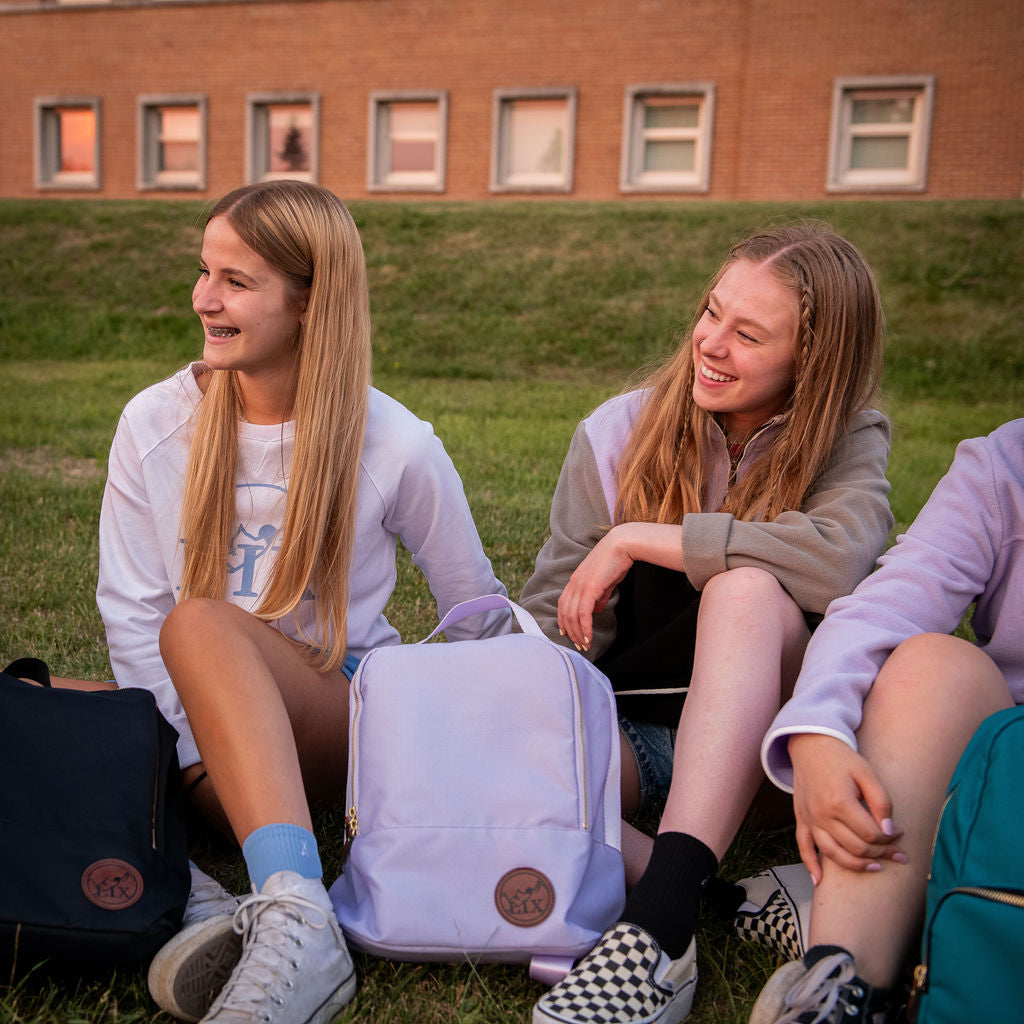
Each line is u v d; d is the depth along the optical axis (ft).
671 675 6.49
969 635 10.78
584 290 38.52
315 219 6.20
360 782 5.39
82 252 45.24
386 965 5.26
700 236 41.83
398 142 63.36
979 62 52.70
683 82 57.21
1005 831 4.19
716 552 6.06
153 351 36.32
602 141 59.06
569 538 7.20
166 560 6.57
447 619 6.15
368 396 6.50
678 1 56.80
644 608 6.60
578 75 59.06
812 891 5.46
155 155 67.46
